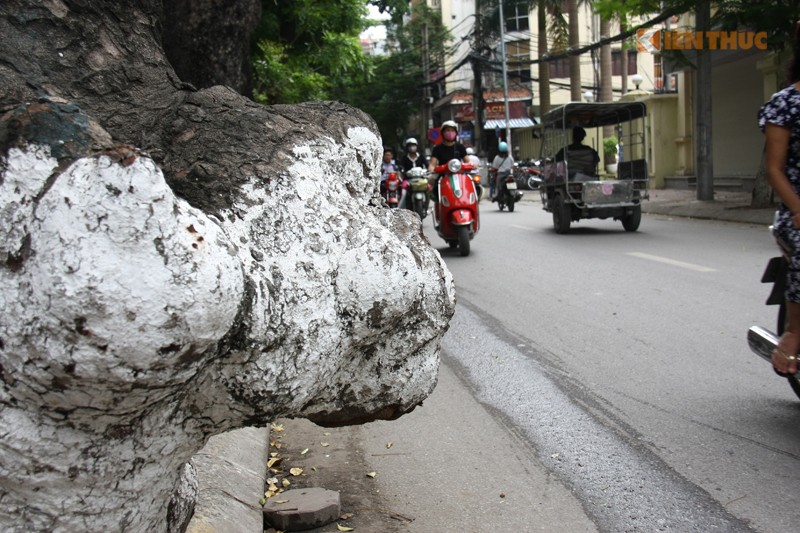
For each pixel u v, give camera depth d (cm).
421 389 192
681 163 2277
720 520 301
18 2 172
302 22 1045
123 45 187
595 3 1248
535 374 504
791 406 427
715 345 553
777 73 1498
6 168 133
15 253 128
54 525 144
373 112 3991
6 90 162
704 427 400
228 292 133
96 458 143
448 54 3866
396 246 174
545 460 364
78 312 120
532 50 3556
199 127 172
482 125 3416
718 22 1245
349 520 301
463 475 347
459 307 722
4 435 134
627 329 611
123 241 123
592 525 298
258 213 161
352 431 404
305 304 157
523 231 1348
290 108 188
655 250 1023
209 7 402
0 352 128
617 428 403
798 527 295
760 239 1073
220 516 261
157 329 125
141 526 159
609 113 1359
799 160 336
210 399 153
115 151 125
